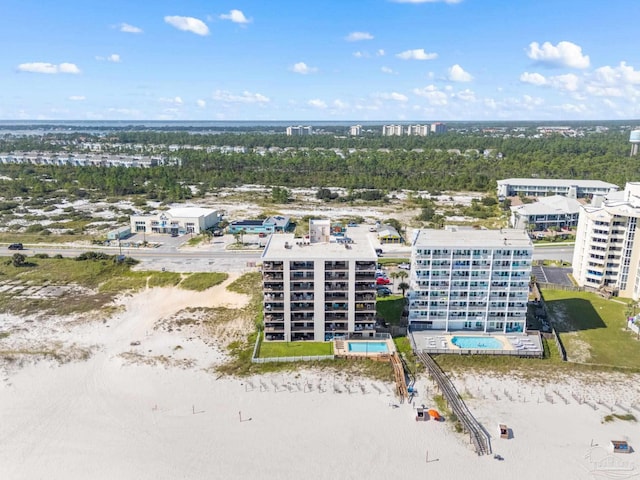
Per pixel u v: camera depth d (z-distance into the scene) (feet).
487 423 342.64
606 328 489.26
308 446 318.86
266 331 458.09
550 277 637.71
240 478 291.58
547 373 407.23
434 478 292.40
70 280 614.34
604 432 334.03
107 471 296.30
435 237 469.16
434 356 430.61
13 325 490.90
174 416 348.59
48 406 358.64
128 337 470.39
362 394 376.68
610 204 593.01
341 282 443.73
